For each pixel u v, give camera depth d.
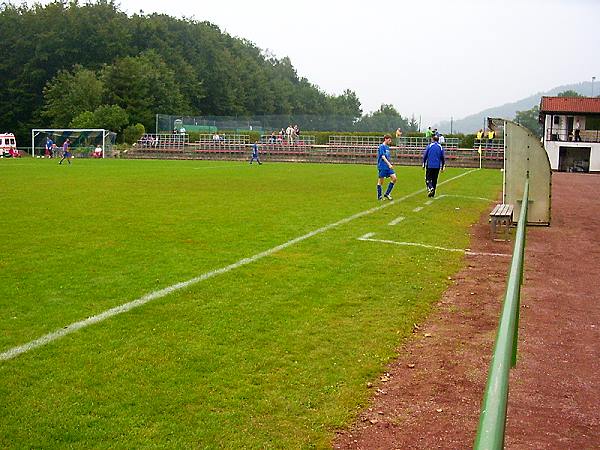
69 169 37.91
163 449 4.19
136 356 5.81
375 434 4.52
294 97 136.50
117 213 15.75
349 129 77.81
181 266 9.55
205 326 6.71
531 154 15.15
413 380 5.52
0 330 6.45
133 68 88.06
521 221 6.88
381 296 8.15
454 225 14.78
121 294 7.88
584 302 8.40
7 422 4.52
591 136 55.25
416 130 77.00
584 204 21.95
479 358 6.09
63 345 6.04
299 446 4.30
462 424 4.71
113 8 109.50
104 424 4.52
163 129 76.50
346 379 5.44
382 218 15.48
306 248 11.23
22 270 9.16
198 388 5.16
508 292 3.58
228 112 116.06
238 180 28.75
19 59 96.25
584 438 4.59
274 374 5.49
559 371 5.89
